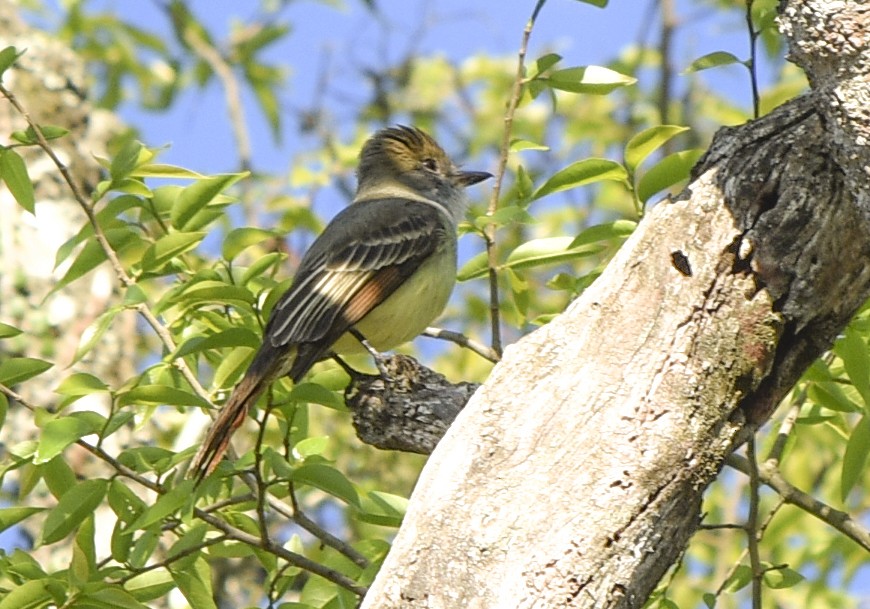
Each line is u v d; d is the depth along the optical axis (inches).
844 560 568.7
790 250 306.5
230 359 409.1
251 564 591.2
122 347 547.2
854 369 369.4
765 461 409.4
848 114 294.0
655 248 311.0
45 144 387.9
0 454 517.0
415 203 493.0
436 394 387.5
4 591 355.3
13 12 597.6
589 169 397.4
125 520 359.3
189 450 376.5
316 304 456.1
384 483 596.7
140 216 412.5
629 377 304.8
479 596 293.6
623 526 296.7
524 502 298.5
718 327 305.6
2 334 365.7
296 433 406.0
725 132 319.6
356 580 389.7
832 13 294.0
